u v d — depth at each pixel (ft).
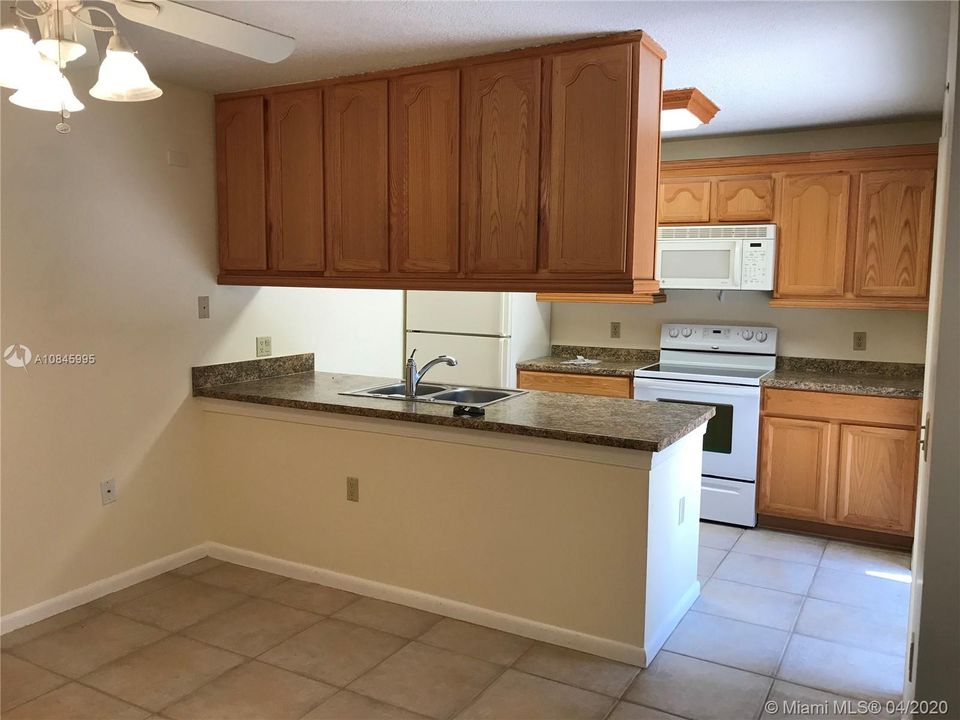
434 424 10.00
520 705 8.18
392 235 10.93
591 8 8.23
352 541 11.09
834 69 10.43
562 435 9.09
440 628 9.99
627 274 9.27
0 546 9.64
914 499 13.11
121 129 10.77
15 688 8.43
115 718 7.87
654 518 9.10
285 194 11.75
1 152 9.33
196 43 9.48
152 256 11.31
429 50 9.78
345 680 8.66
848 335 15.03
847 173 13.93
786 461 14.14
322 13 8.43
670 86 11.34
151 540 11.60
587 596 9.36
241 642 9.54
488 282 10.25
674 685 8.64
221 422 12.14
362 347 15.30
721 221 15.17
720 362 16.19
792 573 12.17
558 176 9.59
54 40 5.61
